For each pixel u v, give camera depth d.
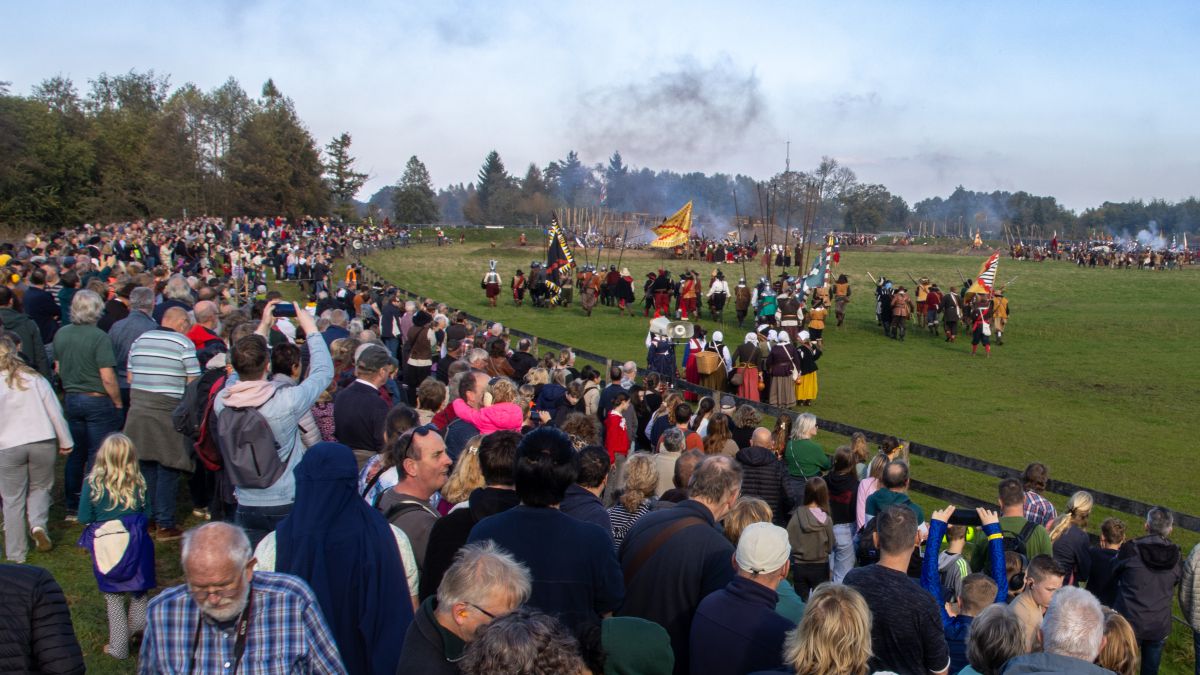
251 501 6.29
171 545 9.48
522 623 3.46
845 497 9.74
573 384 12.64
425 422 9.44
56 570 8.75
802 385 22.77
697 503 5.86
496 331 18.69
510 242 84.12
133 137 88.88
